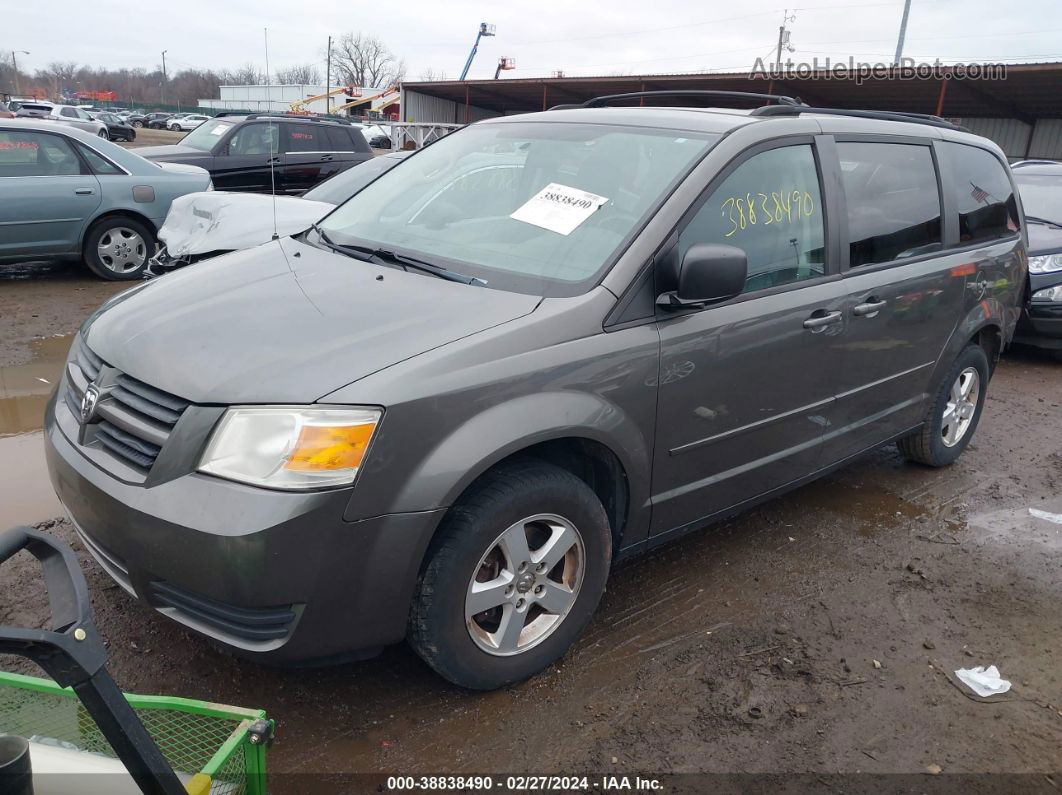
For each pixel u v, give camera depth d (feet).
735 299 10.24
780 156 11.00
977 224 15.05
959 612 11.25
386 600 7.71
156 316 8.95
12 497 12.93
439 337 8.11
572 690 9.18
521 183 11.05
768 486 11.64
